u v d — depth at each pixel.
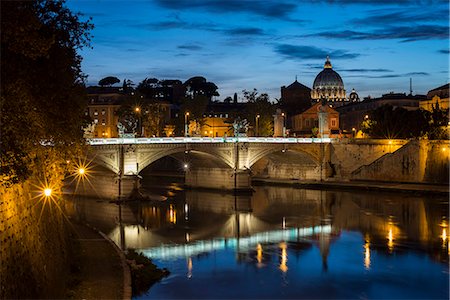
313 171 146.38
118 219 88.56
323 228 82.62
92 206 100.44
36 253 34.69
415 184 127.00
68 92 40.72
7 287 28.38
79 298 37.03
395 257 63.50
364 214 94.81
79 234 59.47
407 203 106.44
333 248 68.25
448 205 103.06
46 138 40.97
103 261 47.38
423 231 79.06
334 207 103.88
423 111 152.50
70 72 42.44
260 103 182.12
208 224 86.38
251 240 73.56
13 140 32.00
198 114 191.75
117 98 196.50
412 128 146.75
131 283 44.62
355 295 49.50
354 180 138.75
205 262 60.19
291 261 61.44
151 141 111.12
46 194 41.84
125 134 108.38
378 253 65.56
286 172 154.12
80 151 47.91
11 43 30.36
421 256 63.91
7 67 31.30
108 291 38.66
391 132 148.50
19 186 34.31
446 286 52.22
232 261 61.00
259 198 119.12
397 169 131.62
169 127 193.75
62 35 39.53
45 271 35.47
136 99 164.75
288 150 139.12
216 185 132.00
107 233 77.12
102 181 109.31
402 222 86.50
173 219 90.50
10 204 31.53
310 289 50.91
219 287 50.31
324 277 54.91
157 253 64.56
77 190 115.44
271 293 49.47
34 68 35.88
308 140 140.75
